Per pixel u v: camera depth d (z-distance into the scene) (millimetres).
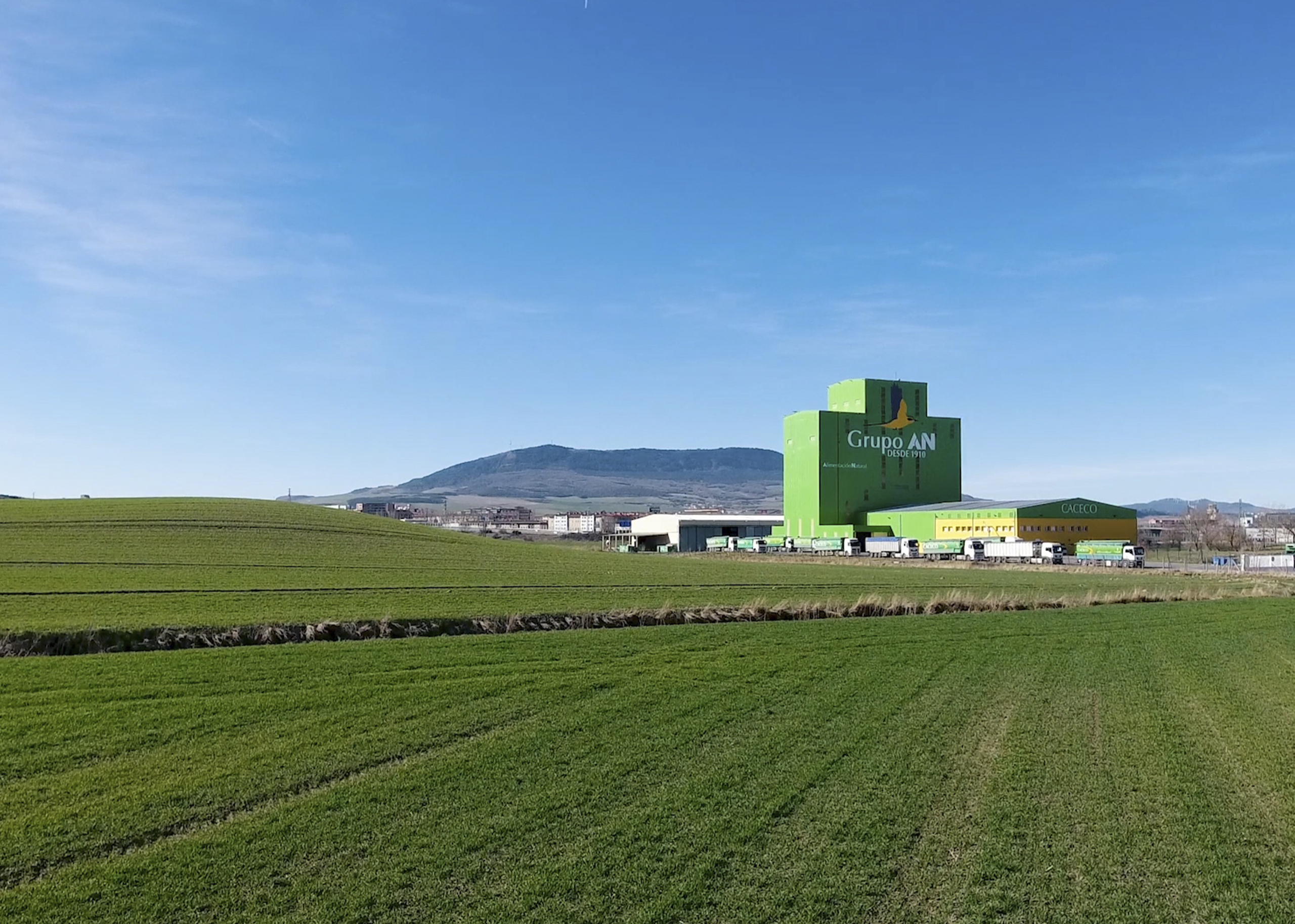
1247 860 13062
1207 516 188875
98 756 17672
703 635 36406
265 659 28906
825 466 139750
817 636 36844
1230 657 32594
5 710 21406
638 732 20094
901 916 11242
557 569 69250
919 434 145125
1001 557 110062
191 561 59531
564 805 15094
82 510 85312
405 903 11461
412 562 68438
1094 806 15266
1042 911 11430
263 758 17609
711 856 12953
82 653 30312
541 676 26797
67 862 12680
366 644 32750
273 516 90062
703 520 180375
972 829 14125
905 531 131500
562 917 11086
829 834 13875
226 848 13117
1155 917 11320
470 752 18328
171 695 23375
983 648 34094
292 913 11156
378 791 15695
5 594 41375
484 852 13094
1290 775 17078
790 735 19922
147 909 11227
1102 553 104500
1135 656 32531
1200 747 19141
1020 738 19734
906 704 23375
